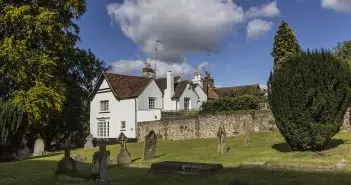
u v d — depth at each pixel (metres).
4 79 38.59
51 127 50.62
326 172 15.66
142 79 56.66
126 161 22.14
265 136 31.86
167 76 56.66
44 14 37.34
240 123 36.12
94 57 57.91
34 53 37.03
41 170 22.00
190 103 58.84
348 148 20.41
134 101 52.31
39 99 36.47
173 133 41.00
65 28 42.16
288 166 17.03
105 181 15.77
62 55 42.69
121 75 57.38
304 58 19.70
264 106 38.84
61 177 17.89
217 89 72.00
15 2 38.81
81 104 58.62
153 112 50.31
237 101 39.47
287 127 20.20
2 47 35.50
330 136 19.91
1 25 38.00
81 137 57.03
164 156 24.59
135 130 51.88
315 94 19.31
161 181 15.86
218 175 16.30
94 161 16.41
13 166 24.89
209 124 38.12
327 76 19.19
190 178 16.09
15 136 37.31
